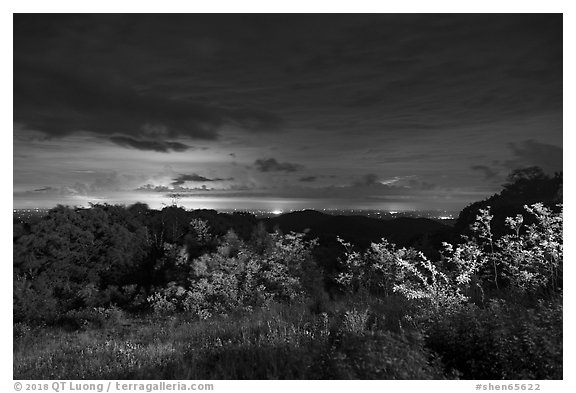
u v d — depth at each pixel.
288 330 7.56
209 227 16.58
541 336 4.72
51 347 9.16
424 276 8.65
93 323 12.41
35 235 15.90
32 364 7.47
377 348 4.89
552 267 7.76
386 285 10.09
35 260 15.62
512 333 5.03
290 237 13.10
